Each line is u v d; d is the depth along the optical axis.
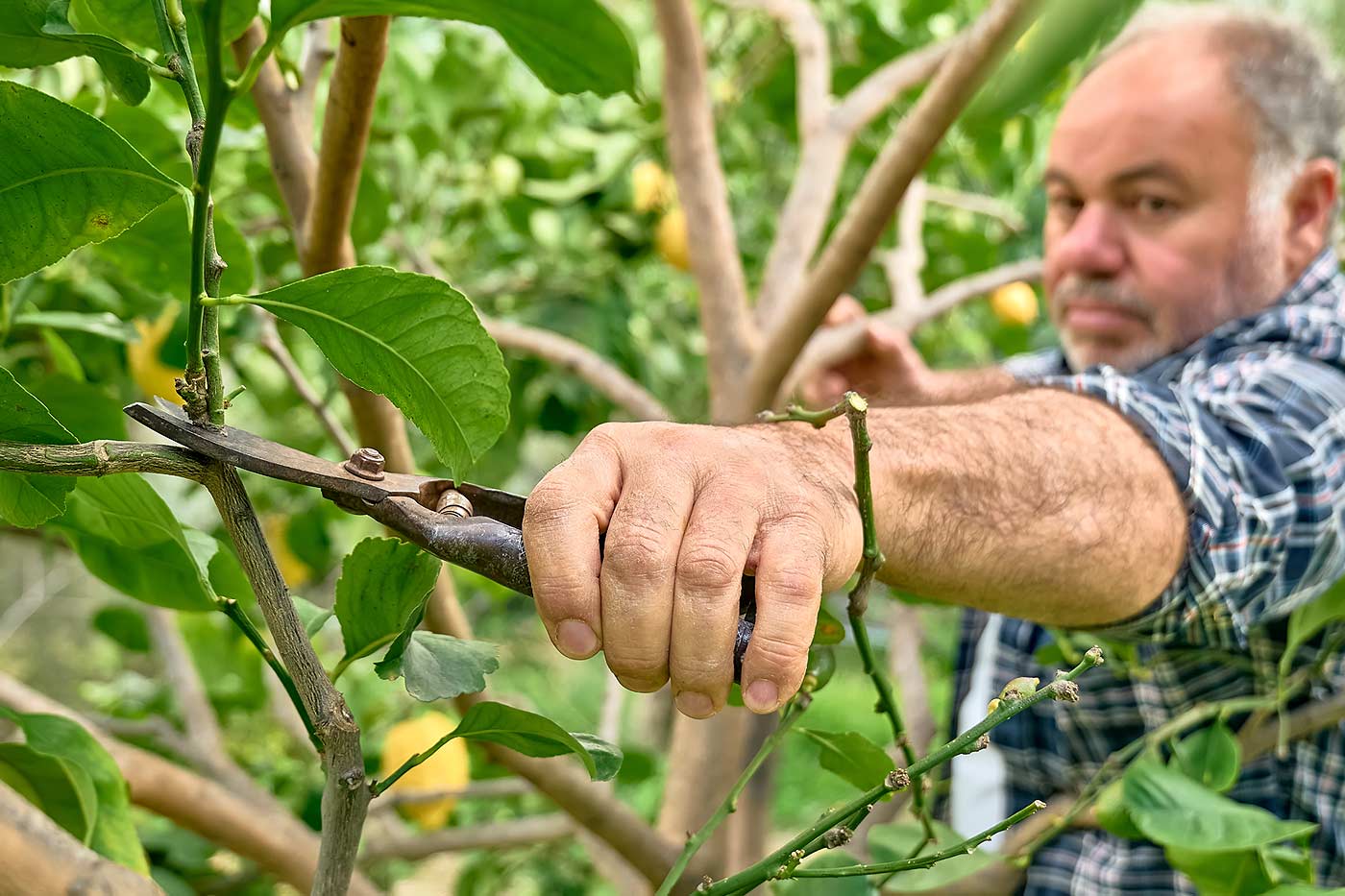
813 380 1.47
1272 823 0.76
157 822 1.30
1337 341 1.07
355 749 0.48
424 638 0.54
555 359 1.41
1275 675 1.03
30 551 3.57
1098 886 1.14
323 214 0.75
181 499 1.40
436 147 1.47
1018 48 0.23
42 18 0.46
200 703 1.31
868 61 1.86
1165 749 1.12
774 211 2.18
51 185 0.44
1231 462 0.84
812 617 0.47
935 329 2.28
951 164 2.23
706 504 0.49
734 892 0.57
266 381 1.56
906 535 0.63
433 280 0.44
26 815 0.45
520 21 0.46
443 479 0.49
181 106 0.90
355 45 0.64
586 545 0.47
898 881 0.79
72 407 0.83
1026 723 1.27
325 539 1.62
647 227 1.80
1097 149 1.20
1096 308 1.21
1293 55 1.18
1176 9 1.24
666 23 1.24
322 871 0.49
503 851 1.82
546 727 0.53
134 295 1.08
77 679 3.38
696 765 1.14
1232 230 1.17
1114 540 0.70
